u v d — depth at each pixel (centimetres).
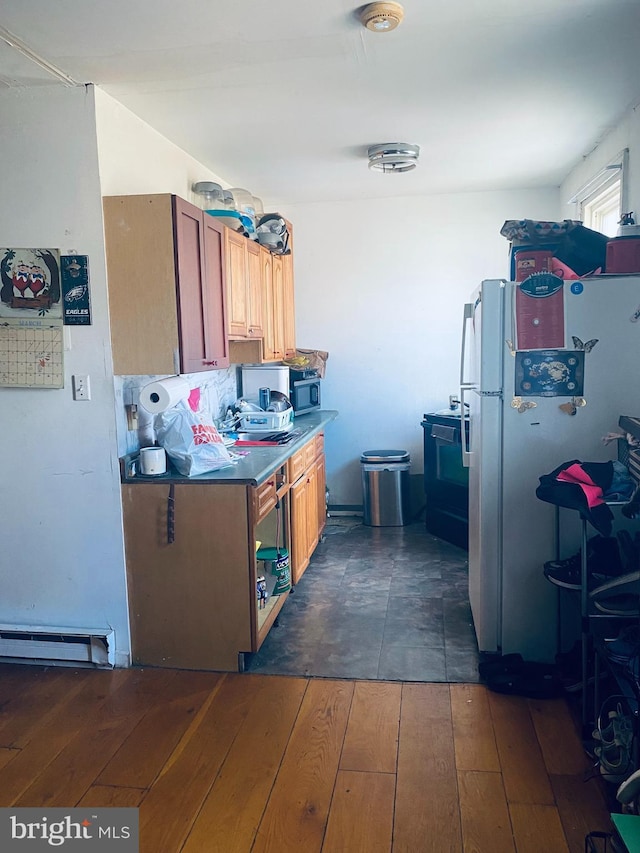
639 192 299
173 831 187
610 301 257
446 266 493
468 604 348
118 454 278
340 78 260
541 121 322
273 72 252
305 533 396
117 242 264
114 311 269
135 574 284
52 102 260
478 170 418
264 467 295
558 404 263
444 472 463
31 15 204
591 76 266
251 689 266
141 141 302
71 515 284
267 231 401
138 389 297
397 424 514
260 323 383
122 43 225
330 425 524
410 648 299
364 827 187
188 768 216
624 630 198
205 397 384
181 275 265
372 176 424
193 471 281
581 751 221
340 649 299
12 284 271
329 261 508
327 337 516
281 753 223
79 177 263
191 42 225
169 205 260
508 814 191
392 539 469
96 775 213
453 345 499
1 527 290
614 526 256
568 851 177
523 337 262
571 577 241
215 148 350
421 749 223
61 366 274
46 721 245
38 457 283
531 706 249
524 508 270
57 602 291
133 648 288
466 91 279
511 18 215
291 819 191
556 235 282
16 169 265
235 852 179
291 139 338
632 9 210
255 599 277
